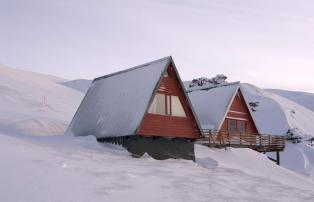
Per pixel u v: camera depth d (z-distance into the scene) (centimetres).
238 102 3775
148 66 2719
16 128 2939
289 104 11612
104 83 3095
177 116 2612
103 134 2534
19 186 1165
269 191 1722
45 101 5484
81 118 2984
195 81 6412
